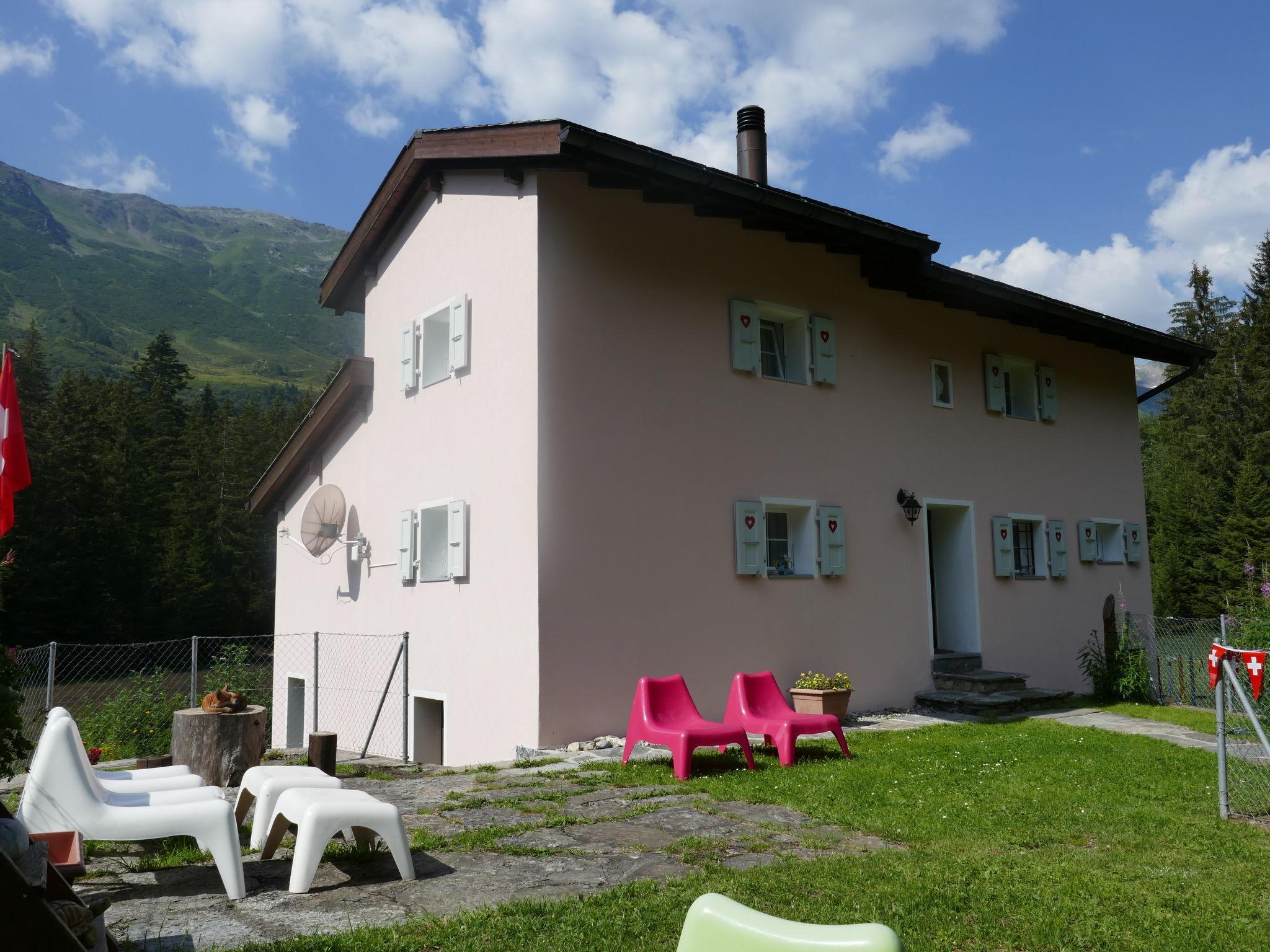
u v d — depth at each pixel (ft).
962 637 42.27
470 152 30.89
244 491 145.28
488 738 30.53
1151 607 51.39
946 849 16.78
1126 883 14.71
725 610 33.17
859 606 37.42
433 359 36.70
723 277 34.99
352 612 40.93
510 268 31.30
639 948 11.46
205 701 23.36
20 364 176.14
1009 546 43.68
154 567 127.65
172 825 13.46
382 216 38.52
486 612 31.17
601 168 29.78
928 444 41.39
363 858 15.90
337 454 43.57
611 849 16.70
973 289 39.83
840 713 33.06
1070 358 49.75
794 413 36.52
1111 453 51.21
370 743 38.27
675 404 32.89
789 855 16.22
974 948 11.93
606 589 30.19
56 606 116.06
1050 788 22.13
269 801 16.03
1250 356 134.41
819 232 35.27
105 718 41.47
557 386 29.96
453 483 33.73
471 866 15.52
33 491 120.57
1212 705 40.16
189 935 11.97
